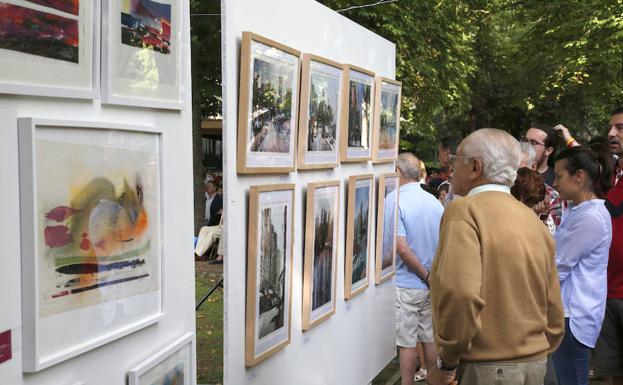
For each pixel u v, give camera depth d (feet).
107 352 7.08
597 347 15.21
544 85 72.18
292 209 11.70
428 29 47.70
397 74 45.29
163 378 8.12
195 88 41.39
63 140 6.32
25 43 5.79
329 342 14.03
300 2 12.02
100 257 6.89
